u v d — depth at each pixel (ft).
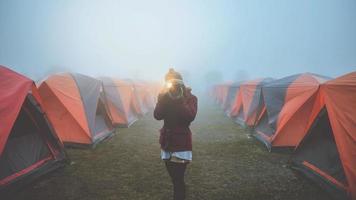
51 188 13.80
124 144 23.07
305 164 15.87
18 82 14.26
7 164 13.37
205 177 15.51
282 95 21.42
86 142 21.08
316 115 15.48
